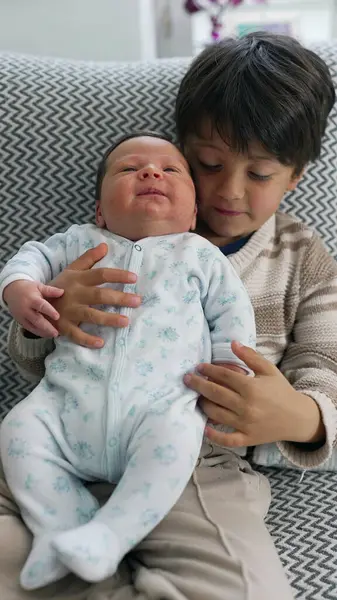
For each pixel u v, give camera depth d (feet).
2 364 3.04
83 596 1.95
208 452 2.54
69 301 2.42
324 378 2.58
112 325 2.32
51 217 3.08
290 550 2.21
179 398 2.20
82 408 2.20
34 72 3.10
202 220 2.90
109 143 3.07
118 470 2.19
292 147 2.59
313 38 5.03
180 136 2.78
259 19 5.03
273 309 2.83
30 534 2.05
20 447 2.12
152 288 2.43
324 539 2.25
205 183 2.70
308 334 2.79
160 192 2.53
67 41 4.59
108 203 2.56
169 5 4.92
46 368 2.43
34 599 1.93
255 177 2.63
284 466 2.67
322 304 2.82
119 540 1.90
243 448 2.64
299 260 2.92
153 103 3.09
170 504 2.00
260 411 2.28
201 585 1.87
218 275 2.52
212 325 2.48
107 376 2.24
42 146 3.03
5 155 3.01
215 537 2.07
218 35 4.78
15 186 3.04
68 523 2.02
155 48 5.03
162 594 1.86
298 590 2.04
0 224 3.05
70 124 3.05
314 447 2.51
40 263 2.62
